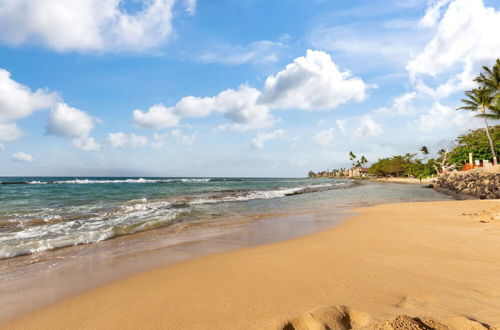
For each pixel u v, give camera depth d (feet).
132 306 11.17
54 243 22.88
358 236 23.90
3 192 81.30
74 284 13.97
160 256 19.12
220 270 15.46
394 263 15.48
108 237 25.57
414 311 9.53
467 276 13.06
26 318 10.43
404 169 303.89
